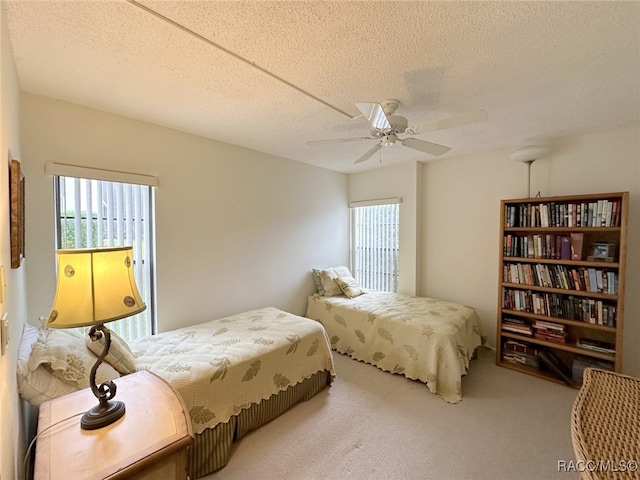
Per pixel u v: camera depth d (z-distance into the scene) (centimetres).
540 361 280
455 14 121
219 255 294
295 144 303
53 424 108
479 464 170
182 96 197
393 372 280
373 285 439
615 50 146
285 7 118
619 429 78
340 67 162
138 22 126
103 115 219
